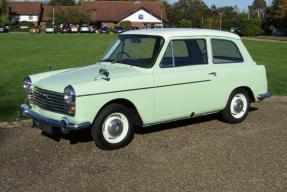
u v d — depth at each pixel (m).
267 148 7.03
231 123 8.51
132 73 7.09
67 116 6.59
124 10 95.06
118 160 6.43
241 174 5.93
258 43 44.56
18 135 7.62
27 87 7.38
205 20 98.06
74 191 5.37
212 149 6.94
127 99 6.90
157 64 7.29
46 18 101.75
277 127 8.32
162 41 7.41
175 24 105.62
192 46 7.79
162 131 7.93
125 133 7.01
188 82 7.58
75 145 7.09
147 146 7.07
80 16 92.44
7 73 15.48
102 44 37.25
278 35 81.25
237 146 7.11
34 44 37.09
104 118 6.73
